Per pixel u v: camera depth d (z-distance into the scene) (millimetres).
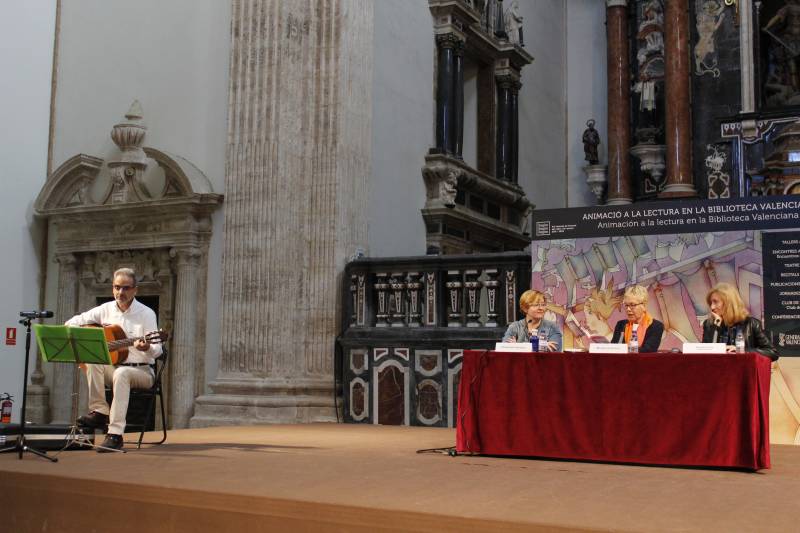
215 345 11172
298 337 10836
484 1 15641
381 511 4238
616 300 8977
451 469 5883
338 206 10969
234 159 11094
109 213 11953
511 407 6754
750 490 5008
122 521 5027
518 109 17281
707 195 17344
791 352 8328
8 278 12297
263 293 10680
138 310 7316
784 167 16172
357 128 11414
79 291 12414
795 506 4414
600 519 3984
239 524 4613
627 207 9016
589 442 6469
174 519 4828
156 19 12281
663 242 8867
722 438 6086
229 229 11008
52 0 13180
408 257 10727
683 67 17188
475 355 6926
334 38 11172
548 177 18672
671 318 8773
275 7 11078
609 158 18188
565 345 9133
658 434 6281
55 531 5258
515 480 5344
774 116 16812
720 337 7172
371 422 10594
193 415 11102
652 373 6363
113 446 6840
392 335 10594
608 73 18344
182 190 11359
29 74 12789
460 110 14195
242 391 10539
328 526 4371
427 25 13719
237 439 8195
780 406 8305
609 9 18406
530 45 18000
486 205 15406
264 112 10961
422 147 13383
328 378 10781
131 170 11945
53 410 12180
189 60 11898
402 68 12867
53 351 6512
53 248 12703
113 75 12570
